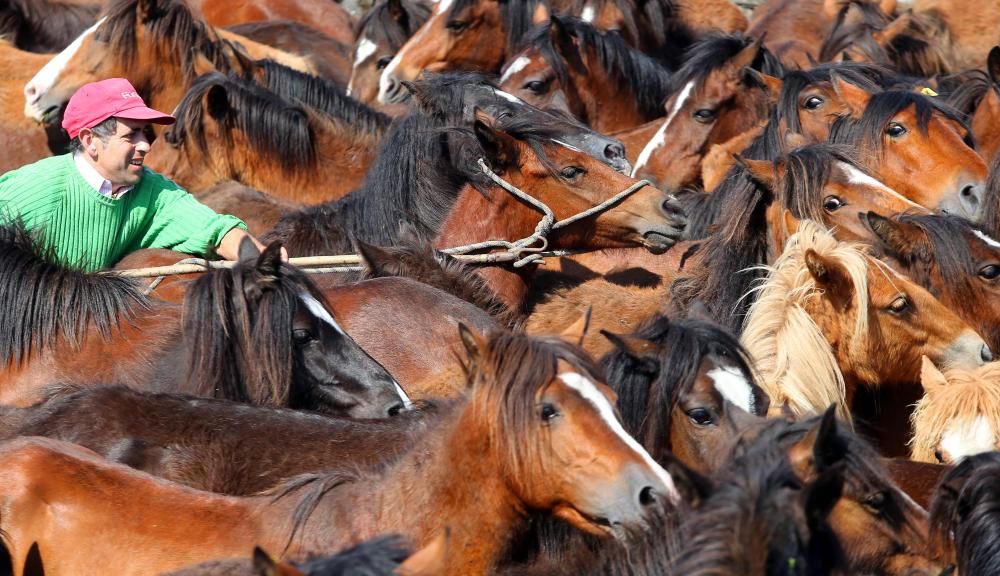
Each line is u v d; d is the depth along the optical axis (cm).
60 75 1916
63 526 841
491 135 1395
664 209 1421
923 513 880
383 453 949
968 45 2353
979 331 1266
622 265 1522
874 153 1527
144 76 1938
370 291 1238
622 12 2252
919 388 1188
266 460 953
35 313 1129
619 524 809
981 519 846
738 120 1880
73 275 1150
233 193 1692
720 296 1295
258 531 844
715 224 1361
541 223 1416
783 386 1114
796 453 830
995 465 865
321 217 1481
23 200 1245
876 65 1884
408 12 2536
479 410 848
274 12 2953
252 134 1778
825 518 754
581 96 2020
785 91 1672
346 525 856
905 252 1265
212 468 947
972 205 1479
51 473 853
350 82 2556
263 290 1084
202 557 827
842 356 1155
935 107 1568
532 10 2220
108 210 1274
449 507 859
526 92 1989
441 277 1318
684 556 689
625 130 1997
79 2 2522
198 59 1936
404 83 1471
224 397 1072
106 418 961
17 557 839
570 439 822
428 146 1444
